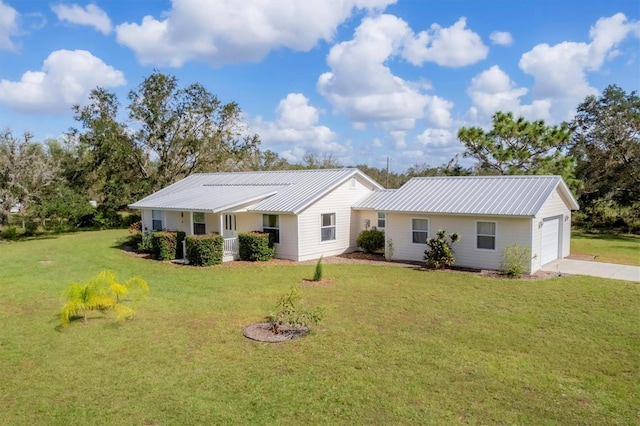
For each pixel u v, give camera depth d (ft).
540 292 41.78
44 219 101.30
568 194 61.46
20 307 37.37
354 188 72.84
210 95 122.01
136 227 89.35
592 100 113.60
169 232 65.36
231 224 71.36
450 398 20.75
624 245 78.43
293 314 32.50
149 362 25.32
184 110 120.67
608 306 36.55
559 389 21.70
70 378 23.36
